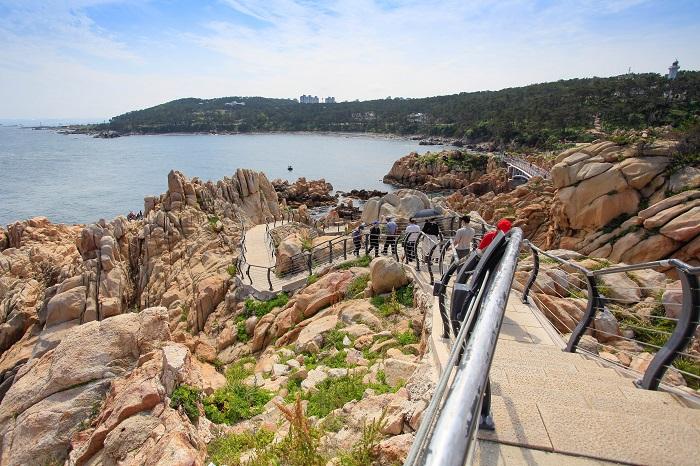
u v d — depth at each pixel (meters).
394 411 5.94
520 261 12.98
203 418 7.31
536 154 91.75
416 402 5.79
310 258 17.88
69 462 7.20
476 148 134.62
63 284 21.36
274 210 41.16
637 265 5.46
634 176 22.89
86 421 8.32
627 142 24.95
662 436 3.54
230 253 25.59
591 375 4.98
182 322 19.66
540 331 7.69
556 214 26.08
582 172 24.69
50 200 63.50
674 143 23.44
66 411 8.41
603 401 4.28
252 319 16.00
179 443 5.93
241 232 29.50
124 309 22.33
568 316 8.89
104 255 23.52
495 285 2.58
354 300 12.82
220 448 6.62
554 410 3.92
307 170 99.62
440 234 16.80
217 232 28.36
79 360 9.20
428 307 9.91
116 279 22.23
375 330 10.81
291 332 12.82
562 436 3.55
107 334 9.65
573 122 113.62
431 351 7.07
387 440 5.22
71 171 94.75
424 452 1.49
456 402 1.58
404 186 81.25
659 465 3.25
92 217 53.81
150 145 174.88
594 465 3.28
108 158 122.50
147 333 9.70
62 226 33.72
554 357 6.02
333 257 19.83
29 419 8.34
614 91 126.31
